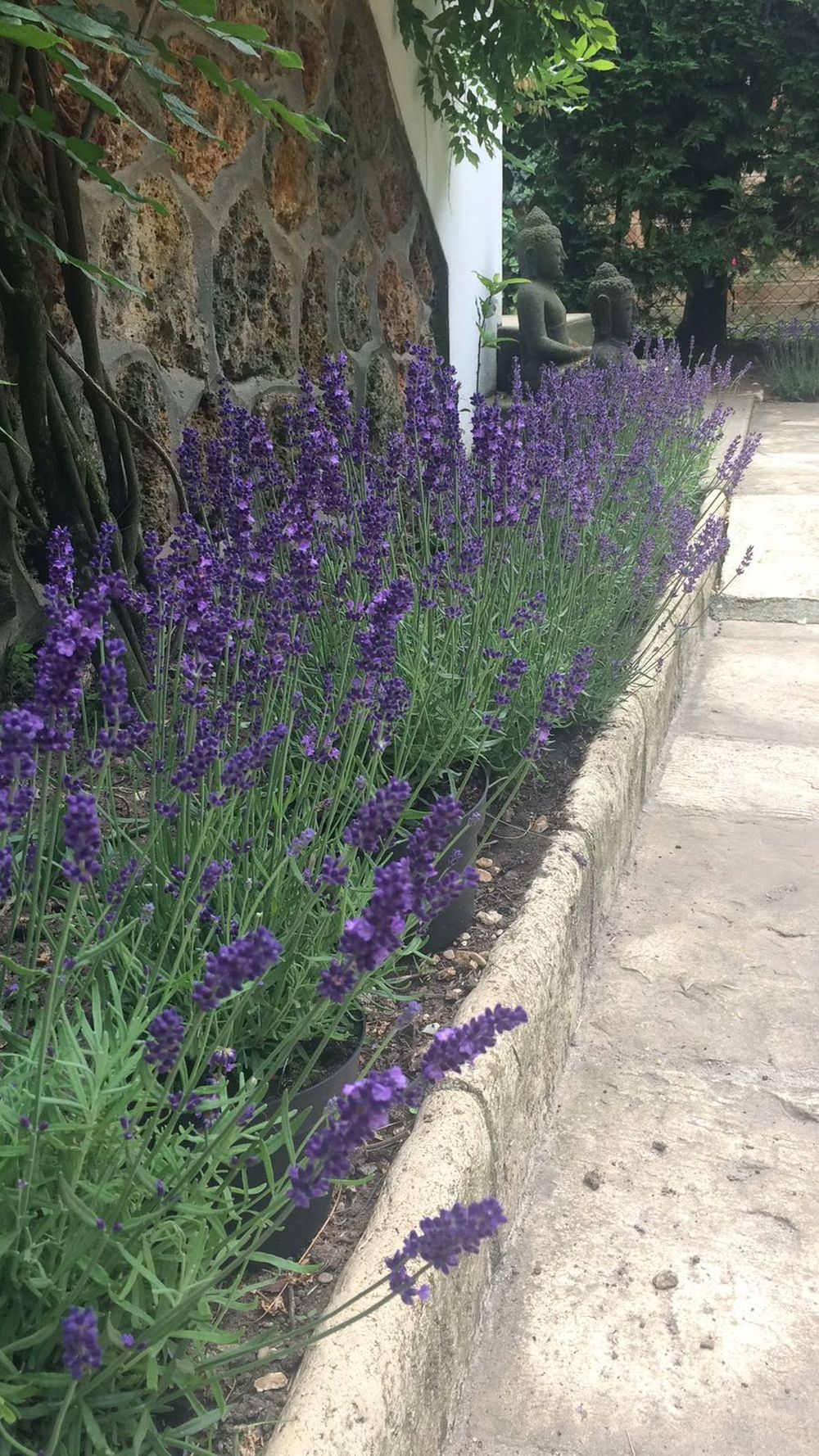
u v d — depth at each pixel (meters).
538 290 7.70
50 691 1.30
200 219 3.57
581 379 5.86
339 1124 1.13
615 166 12.78
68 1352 1.04
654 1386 1.83
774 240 12.59
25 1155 1.28
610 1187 2.24
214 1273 1.29
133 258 3.22
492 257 7.31
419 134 5.55
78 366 2.76
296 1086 1.50
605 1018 2.78
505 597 3.34
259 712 2.36
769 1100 2.47
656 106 12.39
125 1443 1.31
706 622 5.73
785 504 7.46
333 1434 1.38
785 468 8.63
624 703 3.76
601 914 3.09
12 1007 1.91
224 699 2.22
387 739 2.36
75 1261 1.26
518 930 2.47
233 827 2.06
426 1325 1.64
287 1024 1.92
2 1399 1.13
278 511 2.60
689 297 13.86
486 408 3.20
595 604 3.77
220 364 3.76
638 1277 2.04
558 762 3.43
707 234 12.75
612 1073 2.58
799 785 3.98
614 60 12.26
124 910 1.96
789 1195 2.21
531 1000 2.29
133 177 3.20
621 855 3.38
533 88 6.19
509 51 5.14
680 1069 2.58
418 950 2.46
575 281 13.32
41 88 2.56
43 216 2.82
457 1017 2.18
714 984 2.89
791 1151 2.32
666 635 4.46
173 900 1.94
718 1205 2.19
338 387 3.23
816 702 4.74
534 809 3.12
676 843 3.62
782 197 12.70
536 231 7.88
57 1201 1.32
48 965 2.00
